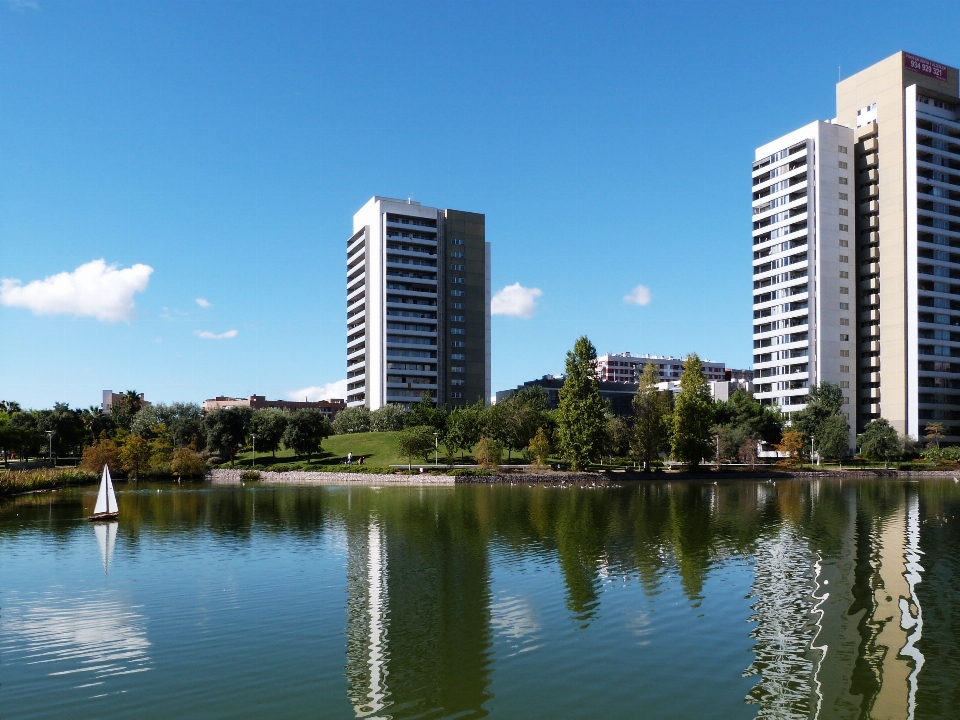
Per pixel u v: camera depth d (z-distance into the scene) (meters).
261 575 38.88
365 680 23.25
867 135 177.75
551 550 45.88
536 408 146.12
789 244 179.75
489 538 51.12
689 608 31.45
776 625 28.81
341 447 159.00
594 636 27.48
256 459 151.62
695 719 20.28
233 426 154.25
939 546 46.88
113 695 22.12
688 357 130.00
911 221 167.62
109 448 127.62
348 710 20.98
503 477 110.94
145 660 25.20
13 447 116.50
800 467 135.50
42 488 102.62
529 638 27.34
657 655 25.36
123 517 66.62
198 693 22.23
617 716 20.44
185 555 45.25
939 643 26.59
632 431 128.62
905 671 23.86
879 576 37.66
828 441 140.62
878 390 173.62
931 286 170.25
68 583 37.28
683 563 41.31
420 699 21.72
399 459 139.38
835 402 159.38
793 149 180.25
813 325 173.00
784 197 181.50
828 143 176.00
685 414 123.62
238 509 73.50
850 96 182.75
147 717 20.55
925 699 21.64
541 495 88.44
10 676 23.75
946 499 81.19
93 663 24.94
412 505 75.88
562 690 22.33
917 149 167.62
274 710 21.00
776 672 23.73
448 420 135.88
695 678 23.25
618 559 42.53
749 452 134.12
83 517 67.06
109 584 37.00
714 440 133.88
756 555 43.75
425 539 50.88
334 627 28.95
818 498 82.88
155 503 81.44
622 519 61.97
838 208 176.50
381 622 29.56
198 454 137.38
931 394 168.25
